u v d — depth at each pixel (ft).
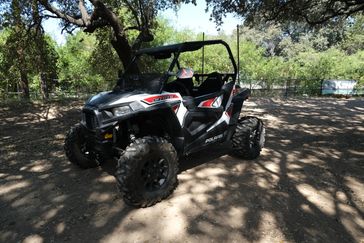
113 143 11.85
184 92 14.94
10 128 25.20
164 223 10.09
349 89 61.31
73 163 14.78
